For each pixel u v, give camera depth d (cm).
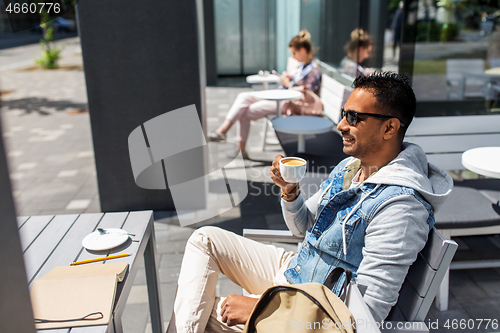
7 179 60
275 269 166
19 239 63
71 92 1000
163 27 304
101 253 146
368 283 121
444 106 320
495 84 321
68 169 478
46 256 145
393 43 357
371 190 133
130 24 303
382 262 120
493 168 209
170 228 321
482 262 251
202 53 333
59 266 135
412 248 120
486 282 248
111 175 337
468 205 239
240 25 1053
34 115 754
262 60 1087
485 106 325
